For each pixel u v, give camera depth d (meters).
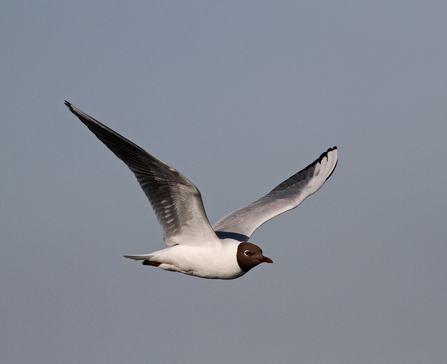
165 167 10.62
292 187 15.91
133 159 10.94
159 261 12.12
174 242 12.11
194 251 11.89
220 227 14.30
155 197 11.52
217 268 11.92
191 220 11.80
